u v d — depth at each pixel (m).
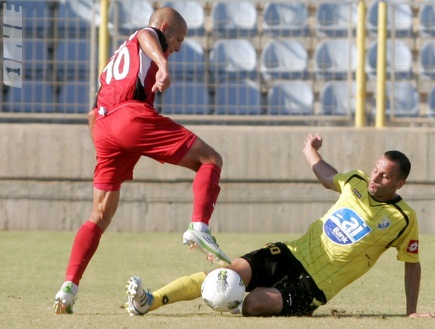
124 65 17.64
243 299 17.19
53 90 39.28
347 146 37.28
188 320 16.30
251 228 37.34
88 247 18.22
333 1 38.31
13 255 29.75
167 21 18.27
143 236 35.75
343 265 17.48
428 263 28.16
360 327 15.48
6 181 37.56
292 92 40.50
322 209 37.19
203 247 16.83
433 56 41.09
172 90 39.81
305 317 16.95
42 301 20.12
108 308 19.00
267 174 37.31
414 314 17.25
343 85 40.19
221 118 38.69
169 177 37.41
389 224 17.33
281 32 41.41
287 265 17.72
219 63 40.22
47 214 37.53
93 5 38.34
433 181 36.97
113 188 18.50
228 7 41.53
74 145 37.44
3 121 40.62
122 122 17.42
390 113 38.50
